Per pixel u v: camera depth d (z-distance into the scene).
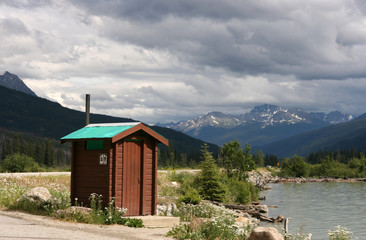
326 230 32.41
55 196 19.98
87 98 22.17
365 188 83.06
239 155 55.75
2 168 52.34
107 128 17.78
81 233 13.52
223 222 15.10
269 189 79.25
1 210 18.02
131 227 15.66
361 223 36.50
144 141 17.73
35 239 11.68
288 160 129.38
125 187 16.95
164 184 40.59
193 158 198.50
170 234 14.14
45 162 154.75
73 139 17.38
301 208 46.91
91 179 17.23
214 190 40.75
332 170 132.88
